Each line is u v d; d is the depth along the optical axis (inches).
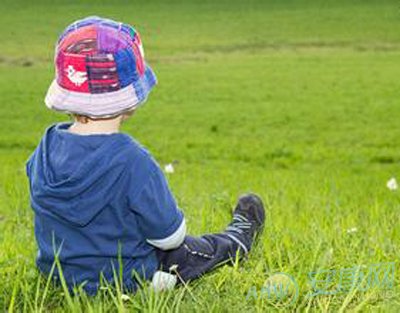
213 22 2896.2
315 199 438.6
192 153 1496.1
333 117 1796.3
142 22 2881.4
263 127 1727.4
